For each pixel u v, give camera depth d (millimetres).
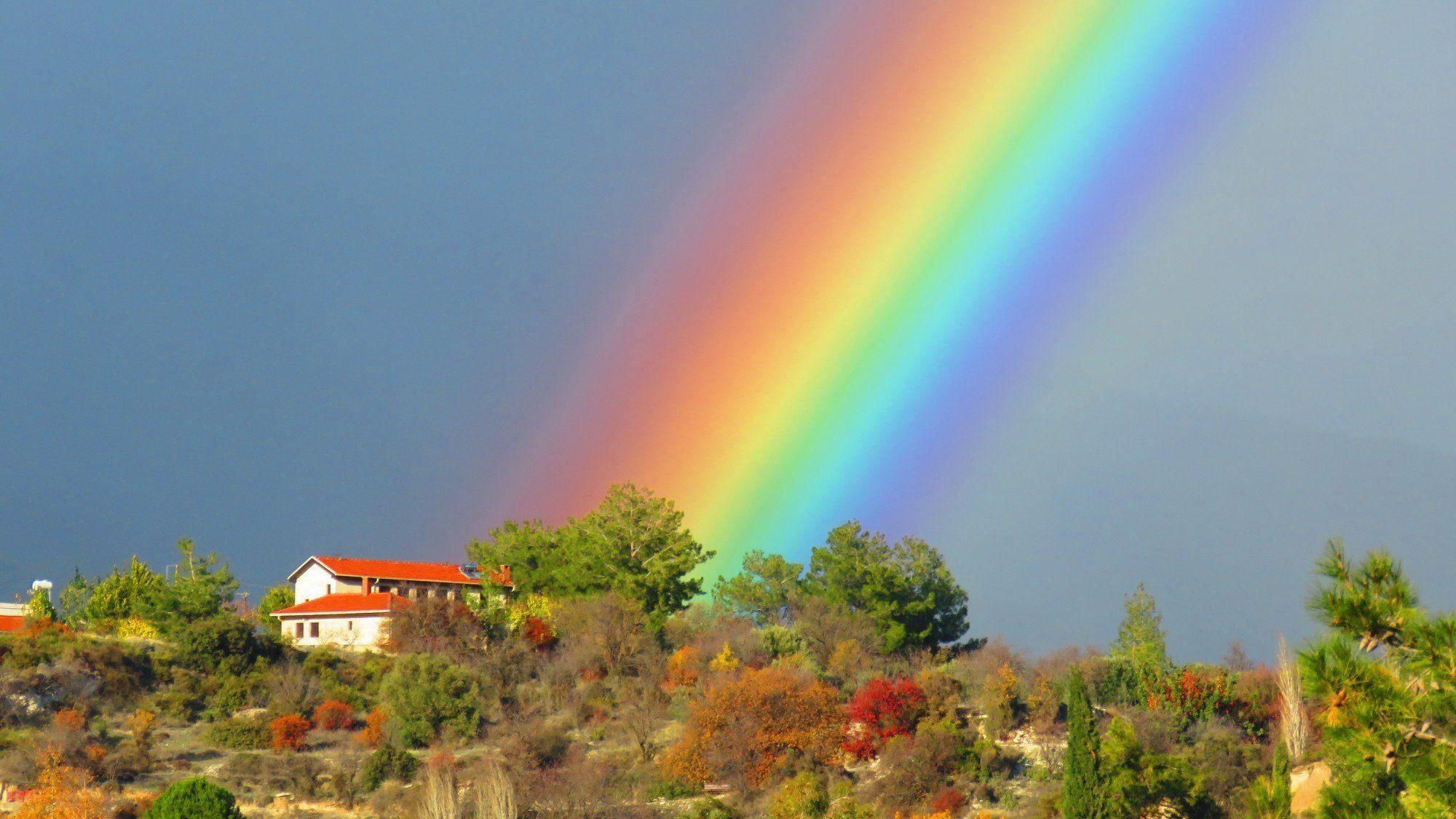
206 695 116938
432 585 163375
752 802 96062
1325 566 27250
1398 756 25219
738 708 102188
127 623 138875
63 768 85562
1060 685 107125
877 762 101250
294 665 126062
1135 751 80625
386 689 116375
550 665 130000
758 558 185375
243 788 94688
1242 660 122625
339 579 157125
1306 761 84938
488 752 104812
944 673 111750
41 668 109188
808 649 145375
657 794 97938
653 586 158625
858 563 157875
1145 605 131500
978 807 91312
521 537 174500
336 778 94812
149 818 71062
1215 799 83188
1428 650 25219
